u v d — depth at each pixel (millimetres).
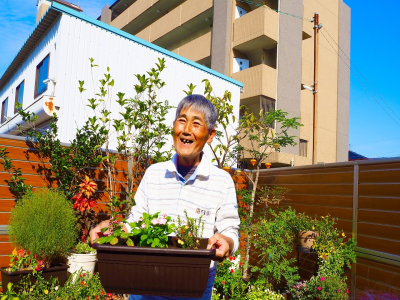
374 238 3621
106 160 4645
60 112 5516
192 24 15672
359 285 3713
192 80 7504
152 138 4895
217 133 5102
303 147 14328
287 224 4301
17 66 9133
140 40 6660
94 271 4086
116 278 1117
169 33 16734
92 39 6051
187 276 1111
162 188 1559
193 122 1470
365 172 3826
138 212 1595
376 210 3635
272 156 11602
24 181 4008
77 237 3941
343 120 17062
